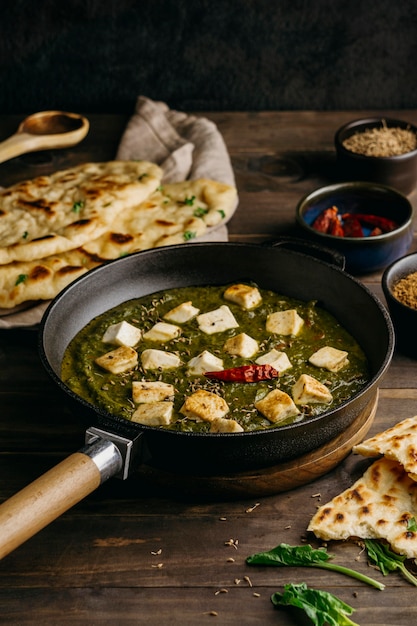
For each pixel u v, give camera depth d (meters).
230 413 0.94
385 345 0.96
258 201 1.34
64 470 0.85
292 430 0.88
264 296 1.09
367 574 0.88
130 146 1.42
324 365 0.99
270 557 0.89
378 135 1.36
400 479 0.92
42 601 0.87
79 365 1.00
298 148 1.46
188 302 1.07
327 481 0.96
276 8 1.50
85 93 1.57
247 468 0.92
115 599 0.87
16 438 1.01
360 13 1.50
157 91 1.58
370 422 0.99
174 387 0.97
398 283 1.10
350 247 1.16
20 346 1.12
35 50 1.53
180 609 0.86
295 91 1.57
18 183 1.33
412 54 1.53
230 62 1.55
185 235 1.18
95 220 1.16
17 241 1.15
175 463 0.91
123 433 0.87
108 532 0.92
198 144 1.41
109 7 1.50
